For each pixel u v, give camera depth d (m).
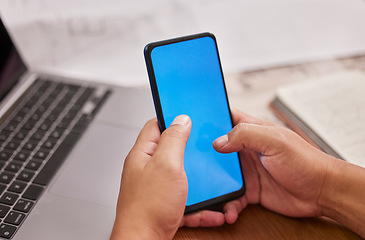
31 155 0.48
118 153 0.49
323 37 0.73
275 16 0.78
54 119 0.54
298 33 0.74
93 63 0.69
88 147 0.50
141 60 0.70
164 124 0.40
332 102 0.55
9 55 0.56
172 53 0.41
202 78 0.42
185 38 0.41
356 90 0.57
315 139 0.51
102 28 0.75
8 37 0.56
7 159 0.48
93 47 0.72
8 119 0.54
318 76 0.64
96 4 0.79
